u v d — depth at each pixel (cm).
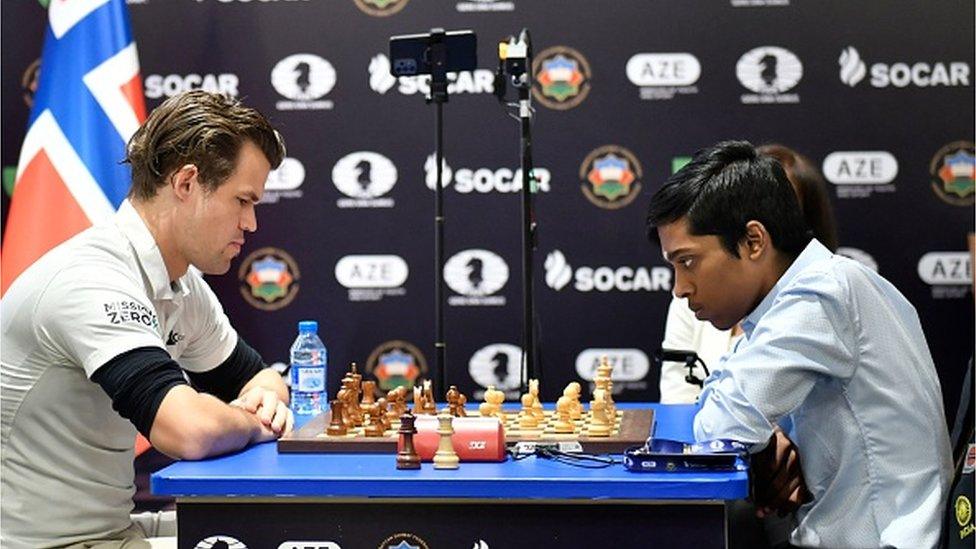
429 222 441
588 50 435
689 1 433
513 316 441
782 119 434
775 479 232
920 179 432
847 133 432
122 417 232
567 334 441
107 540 236
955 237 432
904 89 431
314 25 439
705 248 224
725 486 187
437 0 436
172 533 278
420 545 196
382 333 444
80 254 229
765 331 218
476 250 441
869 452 221
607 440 213
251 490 193
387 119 440
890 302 232
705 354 377
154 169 234
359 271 443
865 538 220
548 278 440
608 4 434
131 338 219
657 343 439
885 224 433
